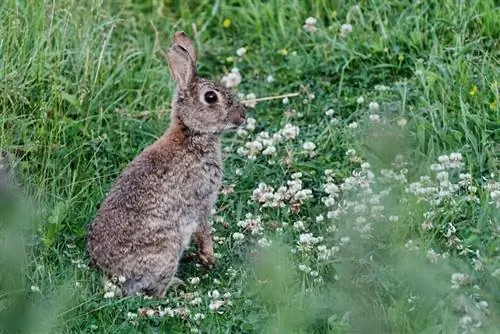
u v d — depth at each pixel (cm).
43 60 1434
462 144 1362
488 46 1495
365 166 1308
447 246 1206
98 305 1157
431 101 1429
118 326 1141
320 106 1477
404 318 1095
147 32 1627
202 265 1262
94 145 1389
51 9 1492
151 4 1661
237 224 1298
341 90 1500
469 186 1275
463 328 1082
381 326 1102
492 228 1216
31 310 1141
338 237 1241
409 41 1522
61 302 1145
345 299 1132
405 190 1266
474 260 1166
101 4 1545
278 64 1569
